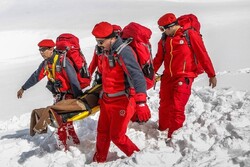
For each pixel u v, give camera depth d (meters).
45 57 5.09
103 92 4.54
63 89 5.14
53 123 4.62
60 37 5.16
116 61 4.18
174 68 5.12
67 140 5.43
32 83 5.63
